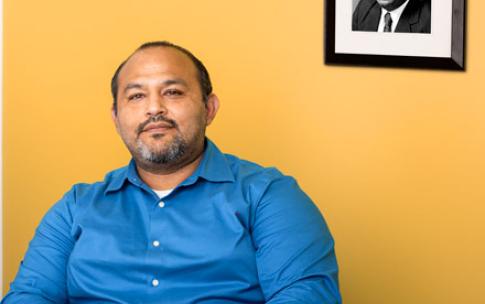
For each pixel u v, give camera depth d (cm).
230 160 182
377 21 250
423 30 251
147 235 167
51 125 240
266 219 164
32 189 238
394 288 249
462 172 254
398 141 252
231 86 246
